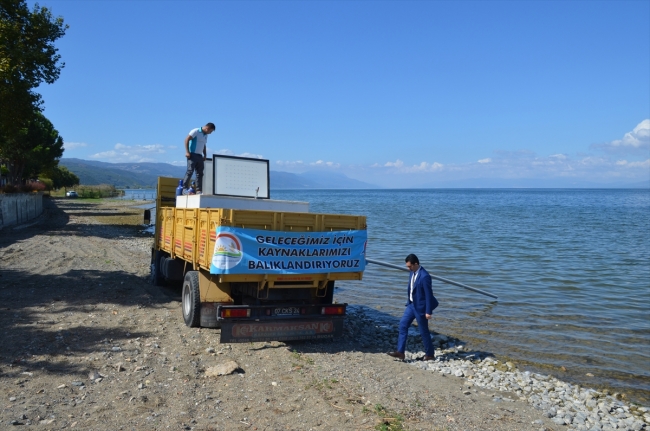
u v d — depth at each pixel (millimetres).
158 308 10672
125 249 21891
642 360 9312
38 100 20688
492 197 157125
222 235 7613
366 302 13719
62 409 5539
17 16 19781
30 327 8633
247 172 10570
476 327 11289
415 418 5906
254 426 5391
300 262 8172
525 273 18250
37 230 29703
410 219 48625
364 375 7371
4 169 61812
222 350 7996
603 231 36094
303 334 8414
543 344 10156
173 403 5855
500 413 6441
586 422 6535
